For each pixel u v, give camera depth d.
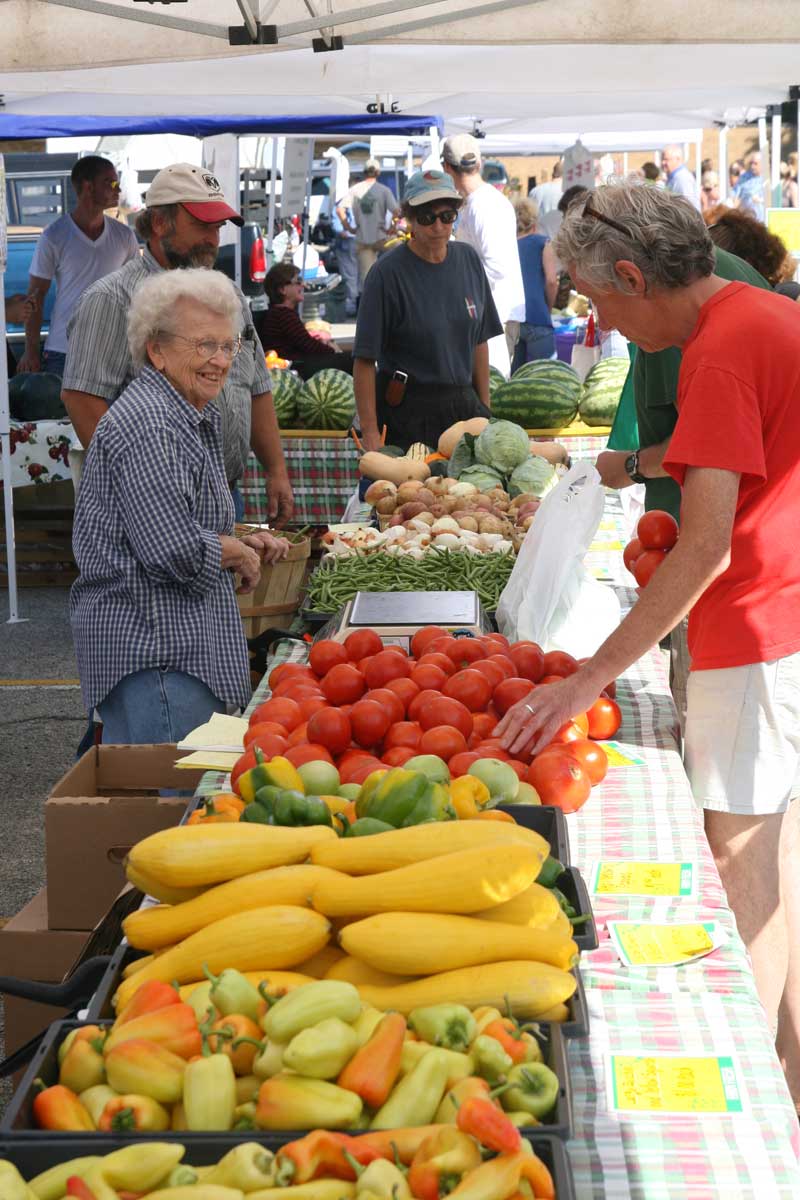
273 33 5.48
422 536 4.59
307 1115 1.31
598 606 3.35
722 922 2.06
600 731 2.88
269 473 5.32
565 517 3.36
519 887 1.62
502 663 2.81
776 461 2.49
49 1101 1.37
